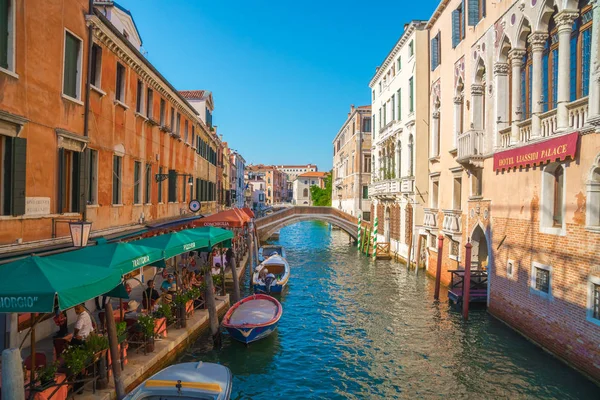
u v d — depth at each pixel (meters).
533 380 9.47
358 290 19.59
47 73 8.75
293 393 9.44
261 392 9.49
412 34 23.59
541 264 10.89
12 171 7.70
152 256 8.61
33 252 7.81
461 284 16.16
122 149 12.82
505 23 12.98
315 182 107.94
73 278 6.03
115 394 7.21
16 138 7.76
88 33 10.34
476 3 15.38
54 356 7.47
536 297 11.12
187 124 21.53
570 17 9.89
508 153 12.48
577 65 9.93
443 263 19.08
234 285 15.55
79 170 10.02
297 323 14.55
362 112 42.59
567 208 9.79
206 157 27.81
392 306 16.48
